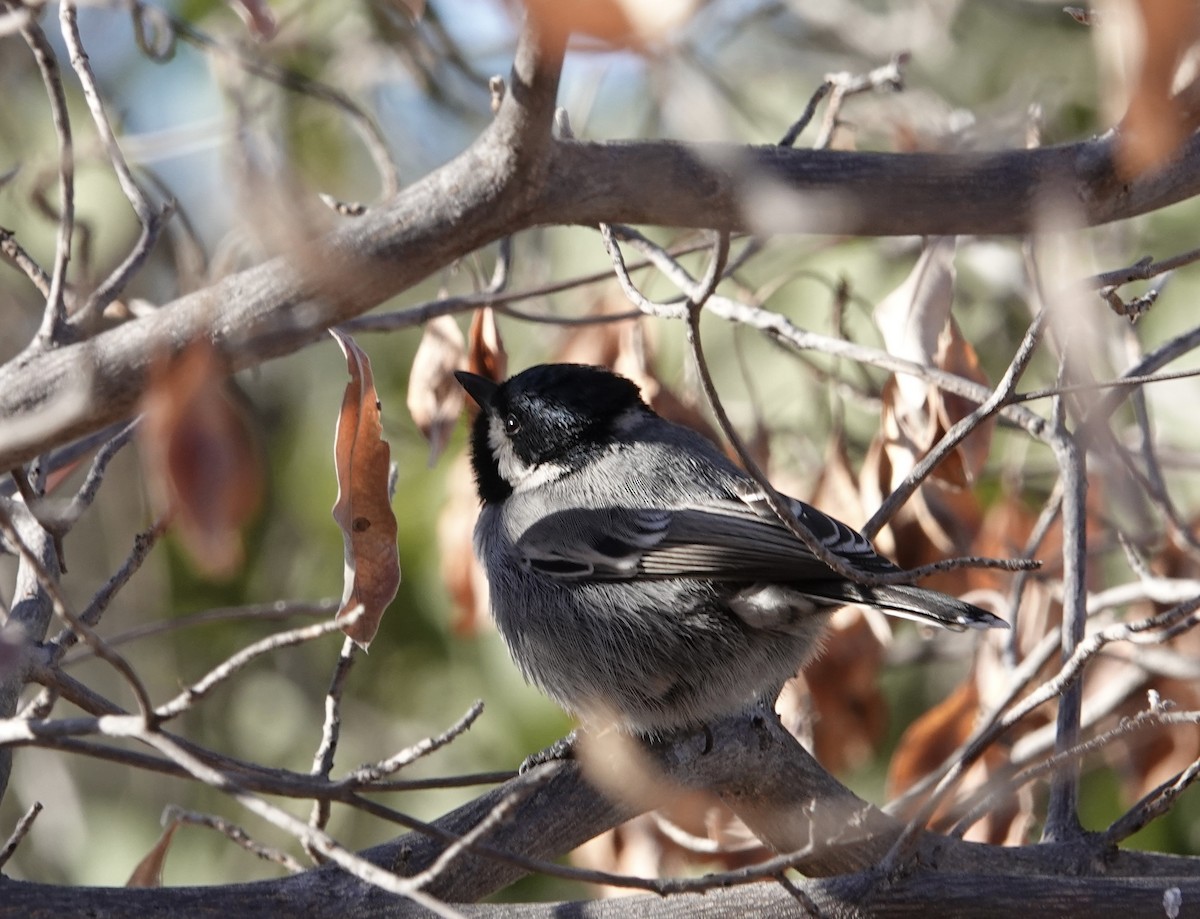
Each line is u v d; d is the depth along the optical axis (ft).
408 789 17.94
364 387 21.61
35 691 37.24
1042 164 16.31
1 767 23.38
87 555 44.73
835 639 33.60
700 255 41.16
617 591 29.63
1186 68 12.26
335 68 42.39
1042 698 21.94
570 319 32.50
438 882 22.79
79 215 40.27
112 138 25.46
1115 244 41.78
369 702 44.73
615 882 17.95
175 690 45.06
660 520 29.66
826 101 44.75
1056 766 22.36
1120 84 10.91
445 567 35.58
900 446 30.04
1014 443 41.39
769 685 29.27
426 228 15.46
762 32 48.42
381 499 21.70
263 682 45.52
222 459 13.67
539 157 15.43
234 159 13.15
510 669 43.19
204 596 45.39
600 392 32.42
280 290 15.17
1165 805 25.45
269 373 46.06
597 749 25.32
